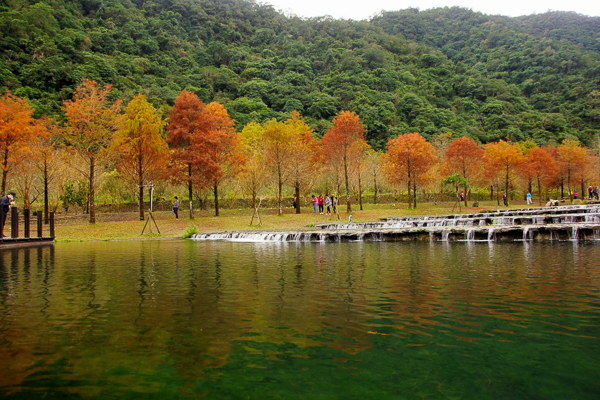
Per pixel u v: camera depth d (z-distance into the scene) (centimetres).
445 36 19450
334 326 461
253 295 636
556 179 5469
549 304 555
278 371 336
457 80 13538
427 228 1948
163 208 4497
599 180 5672
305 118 9219
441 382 313
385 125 9538
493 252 1266
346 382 314
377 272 869
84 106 2986
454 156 4809
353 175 4466
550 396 288
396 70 13775
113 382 317
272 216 3784
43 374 335
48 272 940
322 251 1416
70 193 3791
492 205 5453
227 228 3120
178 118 3444
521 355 368
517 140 9550
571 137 9488
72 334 441
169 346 400
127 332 446
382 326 459
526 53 15050
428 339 413
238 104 9369
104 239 2450
